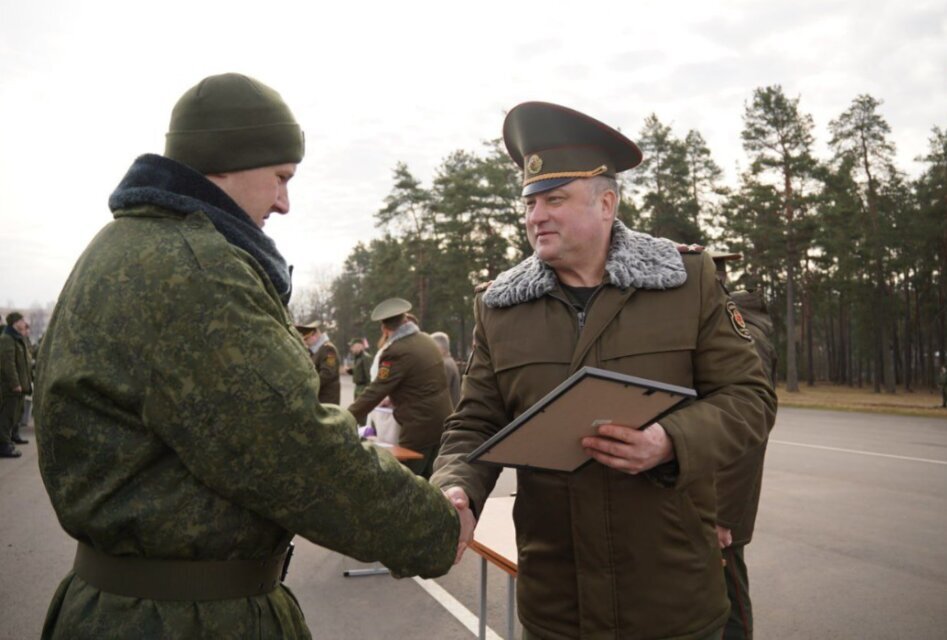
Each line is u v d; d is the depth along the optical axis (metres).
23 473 8.73
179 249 1.22
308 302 85.81
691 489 1.86
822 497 7.33
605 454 1.57
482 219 41.22
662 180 39.09
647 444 1.56
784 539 5.69
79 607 1.24
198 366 1.17
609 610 1.80
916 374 52.06
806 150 36.78
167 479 1.21
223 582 1.25
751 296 2.92
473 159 46.56
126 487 1.20
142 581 1.22
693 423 1.65
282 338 1.25
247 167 1.41
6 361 9.97
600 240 1.97
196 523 1.21
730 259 3.00
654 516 1.80
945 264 44.16
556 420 1.44
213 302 1.20
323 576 4.93
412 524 1.35
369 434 6.38
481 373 2.10
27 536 5.77
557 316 1.95
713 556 1.89
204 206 1.31
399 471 1.36
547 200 1.95
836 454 10.73
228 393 1.17
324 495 1.23
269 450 1.18
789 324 38.19
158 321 1.18
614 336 1.86
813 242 38.31
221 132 1.38
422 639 3.79
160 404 1.17
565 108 1.90
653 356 1.84
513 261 41.31
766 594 4.43
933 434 13.91
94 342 1.19
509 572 2.59
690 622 1.80
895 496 7.38
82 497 1.21
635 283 1.87
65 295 1.30
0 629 3.80
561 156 1.92
